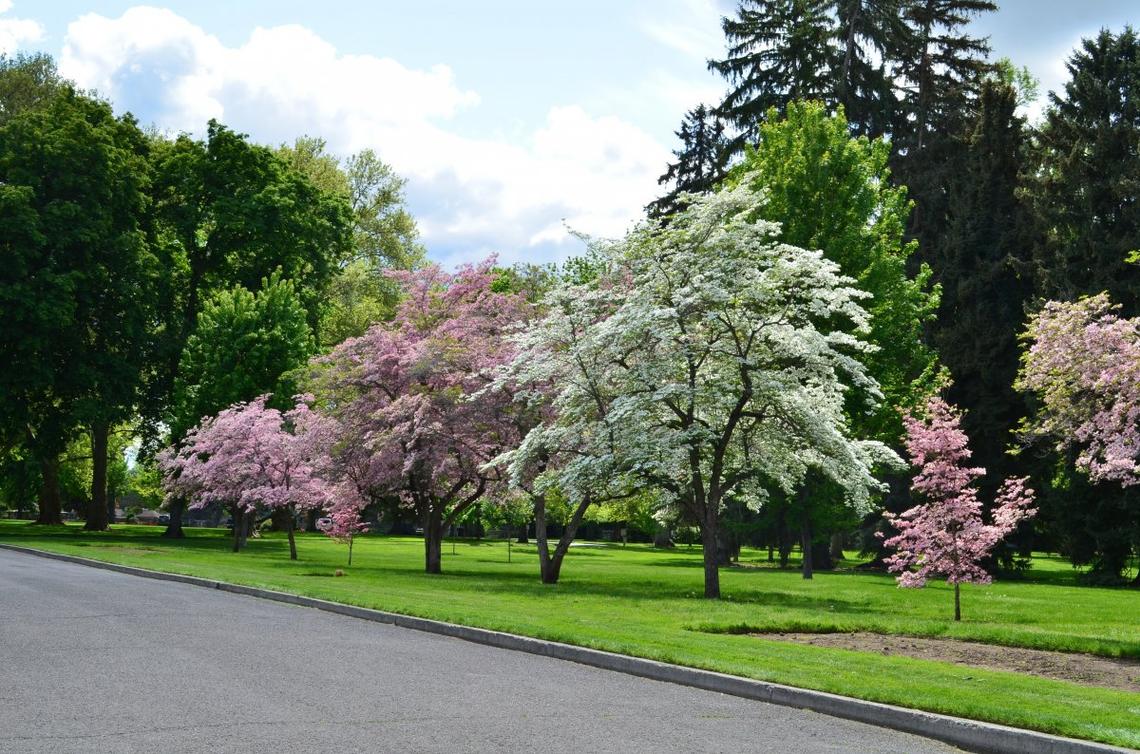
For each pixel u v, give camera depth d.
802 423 23.17
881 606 21.20
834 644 14.34
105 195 44.38
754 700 9.60
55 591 18.58
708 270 22.05
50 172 43.72
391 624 15.32
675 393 22.38
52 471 61.09
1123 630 17.23
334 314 59.47
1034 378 17.61
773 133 36.09
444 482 32.59
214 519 97.44
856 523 39.22
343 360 33.56
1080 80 41.88
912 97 49.56
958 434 18.34
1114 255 38.06
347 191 65.62
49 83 56.03
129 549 35.66
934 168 48.03
